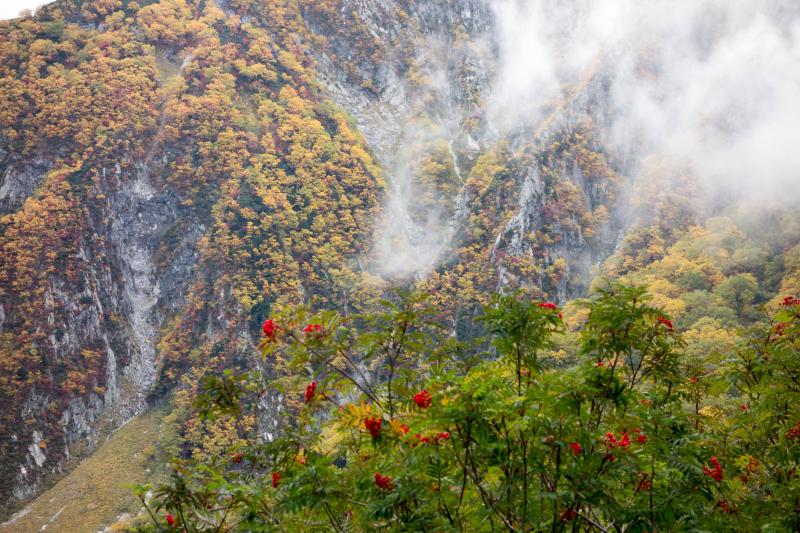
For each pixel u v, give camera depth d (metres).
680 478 11.07
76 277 150.88
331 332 11.62
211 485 10.55
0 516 110.19
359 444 11.90
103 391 137.00
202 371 135.62
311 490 10.16
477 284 164.12
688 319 113.81
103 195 167.00
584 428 10.46
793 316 15.87
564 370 11.16
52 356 137.75
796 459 14.01
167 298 161.12
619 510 10.02
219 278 153.62
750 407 16.12
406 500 9.88
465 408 9.28
